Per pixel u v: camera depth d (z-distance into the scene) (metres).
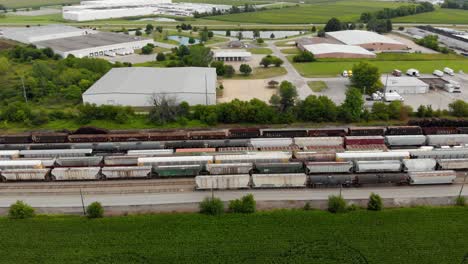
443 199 70.00
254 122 107.38
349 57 178.88
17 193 73.88
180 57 175.75
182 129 103.81
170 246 58.72
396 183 75.19
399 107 107.69
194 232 61.50
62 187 75.94
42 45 193.62
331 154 82.00
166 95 116.25
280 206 68.69
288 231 61.50
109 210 68.12
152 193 73.50
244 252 57.38
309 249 57.81
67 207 69.12
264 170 78.31
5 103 120.25
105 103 118.81
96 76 140.38
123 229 62.38
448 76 152.50
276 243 59.06
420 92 132.88
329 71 158.50
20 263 55.78
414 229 61.50
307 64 170.88
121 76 134.25
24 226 63.19
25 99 122.81
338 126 104.62
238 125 106.25
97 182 77.75
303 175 73.12
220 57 179.75
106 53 190.62
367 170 78.12
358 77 130.75
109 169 77.00
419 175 73.75
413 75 151.38
